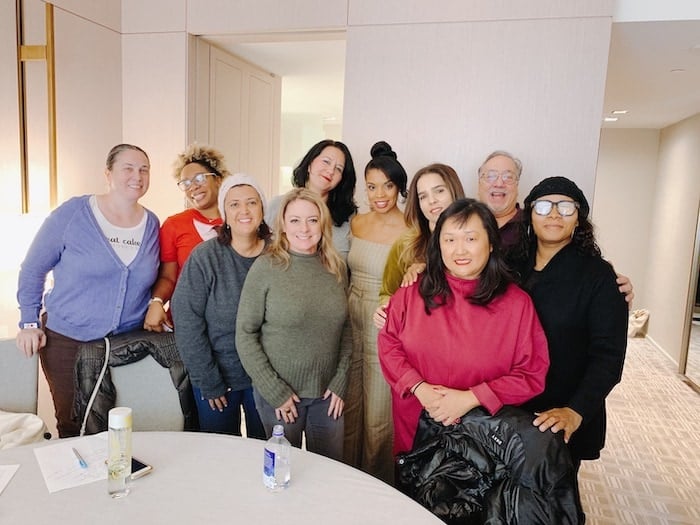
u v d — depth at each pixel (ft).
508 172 7.02
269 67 15.03
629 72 12.53
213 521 3.86
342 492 4.30
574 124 9.07
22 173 9.37
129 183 6.88
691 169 16.94
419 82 9.59
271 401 5.99
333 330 6.22
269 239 6.68
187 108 10.97
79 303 6.89
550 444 4.56
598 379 5.33
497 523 4.45
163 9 10.78
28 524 3.76
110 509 3.96
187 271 6.30
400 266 6.85
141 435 5.15
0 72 8.96
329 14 9.91
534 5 9.02
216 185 8.30
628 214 21.67
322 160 7.66
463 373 5.39
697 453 10.94
